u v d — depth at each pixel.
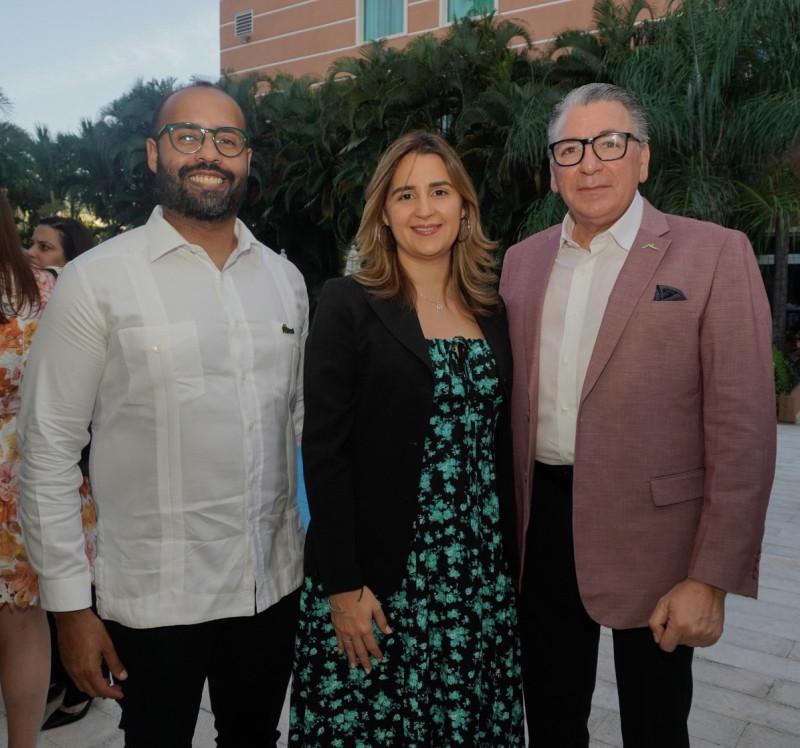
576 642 1.86
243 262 1.71
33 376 1.52
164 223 1.60
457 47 10.08
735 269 1.57
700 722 2.46
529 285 1.88
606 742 2.33
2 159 16.33
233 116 1.62
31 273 1.85
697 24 7.30
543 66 9.88
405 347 1.63
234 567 1.60
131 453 1.54
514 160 8.49
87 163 14.91
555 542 1.82
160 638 1.54
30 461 1.50
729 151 7.30
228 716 1.80
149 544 1.54
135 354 1.51
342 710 1.70
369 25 16.28
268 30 17.70
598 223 1.73
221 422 1.57
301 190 13.42
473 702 1.68
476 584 1.69
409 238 1.71
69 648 1.53
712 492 1.55
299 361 1.81
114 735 2.38
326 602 1.69
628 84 7.57
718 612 1.56
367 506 1.65
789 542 4.45
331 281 1.71
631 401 1.62
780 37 6.94
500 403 1.78
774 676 2.78
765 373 1.55
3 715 2.44
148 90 13.93
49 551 1.49
